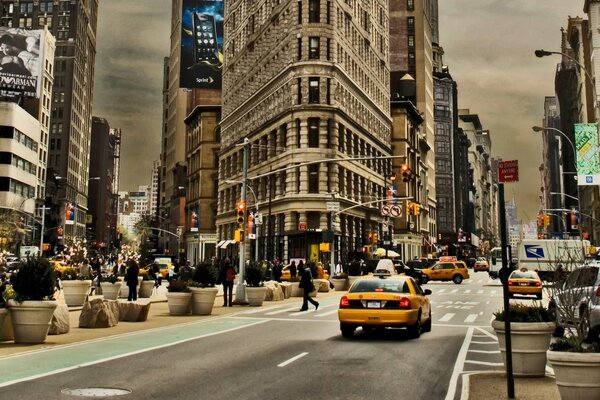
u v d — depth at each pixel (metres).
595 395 7.58
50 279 16.23
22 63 107.56
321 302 33.56
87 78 178.00
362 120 75.69
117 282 32.62
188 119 117.81
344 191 66.56
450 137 172.62
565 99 128.12
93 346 15.38
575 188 116.81
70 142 155.25
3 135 96.25
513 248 60.81
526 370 10.66
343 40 68.88
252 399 9.21
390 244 77.81
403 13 139.75
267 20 74.44
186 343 16.08
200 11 102.00
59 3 158.88
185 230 122.00
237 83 87.25
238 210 32.19
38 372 11.46
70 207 75.69
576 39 102.88
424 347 15.44
